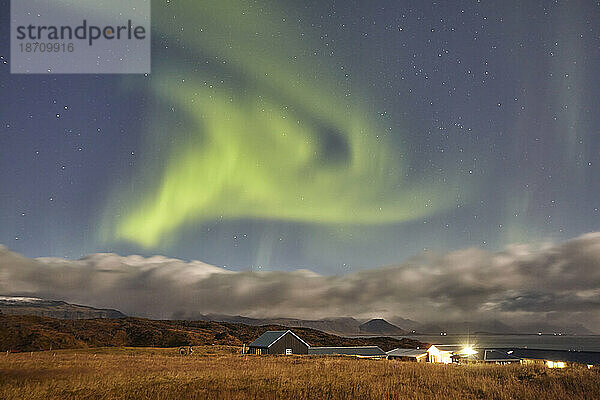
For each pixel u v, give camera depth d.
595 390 21.05
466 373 28.84
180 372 30.95
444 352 80.25
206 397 19.08
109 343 156.12
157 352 77.12
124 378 26.33
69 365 38.59
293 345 77.00
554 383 22.78
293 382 23.66
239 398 18.77
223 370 33.03
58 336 143.75
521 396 19.34
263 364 41.97
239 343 153.88
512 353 85.44
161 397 19.14
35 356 59.31
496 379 25.38
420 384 23.09
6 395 19.81
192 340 155.88
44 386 22.70
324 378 25.80
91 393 20.39
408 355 75.75
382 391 20.30
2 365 37.22
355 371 31.08
